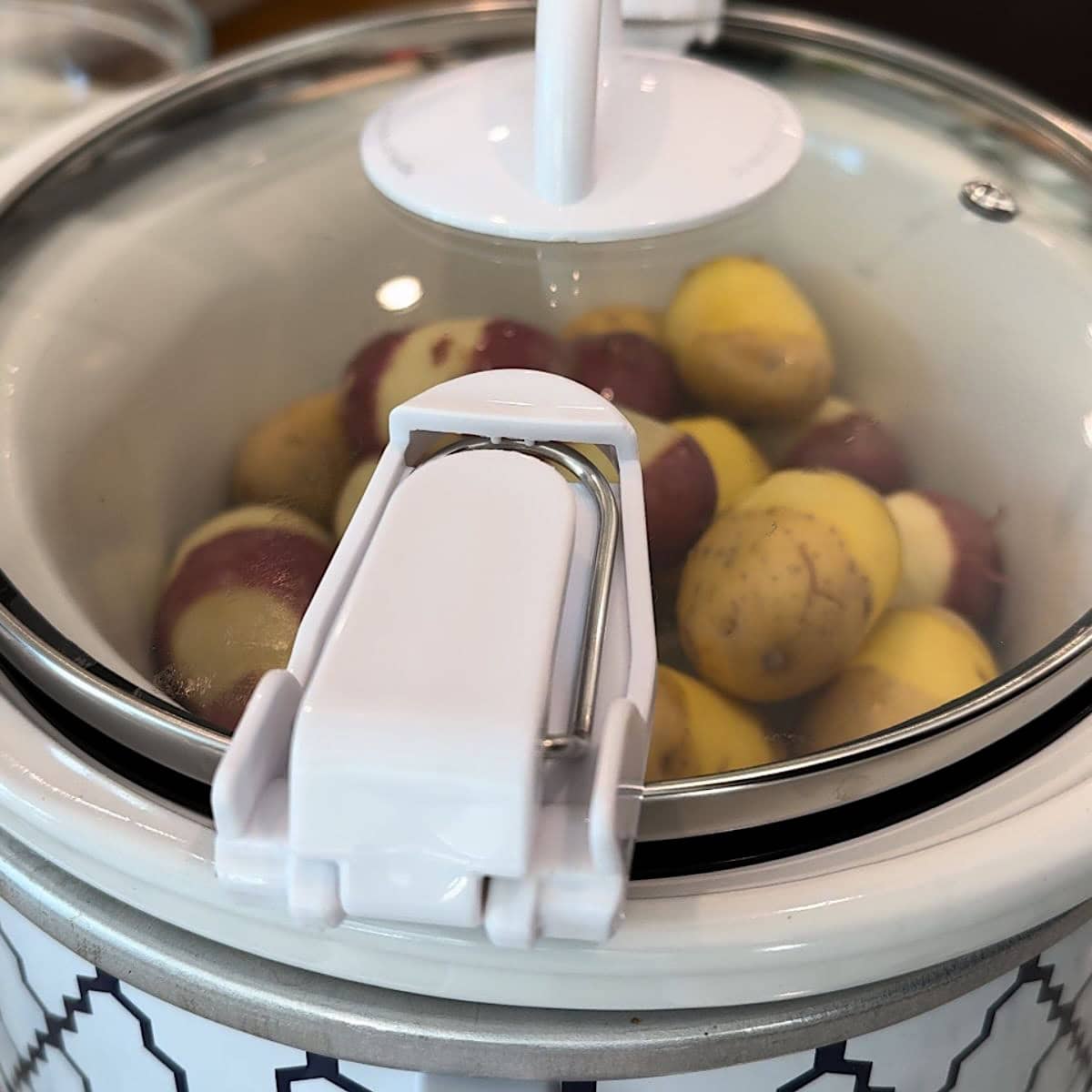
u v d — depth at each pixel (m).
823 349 0.32
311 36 0.45
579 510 0.25
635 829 0.21
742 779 0.23
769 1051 0.24
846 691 0.26
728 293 0.33
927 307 0.34
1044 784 0.24
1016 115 0.40
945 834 0.23
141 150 0.39
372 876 0.19
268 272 0.36
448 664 0.19
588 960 0.22
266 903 0.22
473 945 0.22
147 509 0.30
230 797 0.19
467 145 0.35
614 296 0.33
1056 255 0.35
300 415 0.31
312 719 0.19
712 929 0.22
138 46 0.76
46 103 0.72
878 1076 0.25
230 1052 0.25
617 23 0.37
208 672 0.25
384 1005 0.23
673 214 0.33
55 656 0.25
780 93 0.39
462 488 0.23
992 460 0.31
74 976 0.26
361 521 0.24
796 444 0.31
